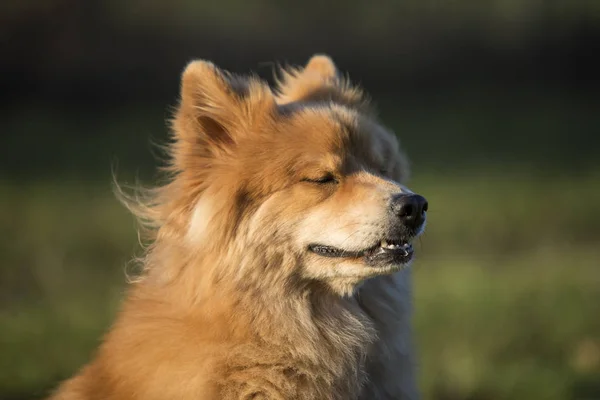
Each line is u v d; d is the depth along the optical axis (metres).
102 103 42.66
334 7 47.31
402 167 9.38
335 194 8.04
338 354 8.09
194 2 46.03
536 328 14.41
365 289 8.41
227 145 8.12
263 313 7.78
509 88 47.94
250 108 8.20
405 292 8.77
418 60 47.84
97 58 43.50
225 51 43.75
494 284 17.36
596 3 49.91
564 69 49.22
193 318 7.61
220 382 7.43
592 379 12.22
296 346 7.84
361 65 46.84
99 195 26.89
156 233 8.26
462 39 48.94
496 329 14.28
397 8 48.78
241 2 46.28
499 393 11.73
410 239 7.98
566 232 23.00
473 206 25.48
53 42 43.19
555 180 29.55
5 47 42.53
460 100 45.62
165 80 43.50
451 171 31.11
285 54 44.16
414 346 9.02
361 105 9.40
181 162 8.02
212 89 8.19
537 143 36.81
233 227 7.77
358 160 8.41
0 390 11.79
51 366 12.66
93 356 8.99
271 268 7.88
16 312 15.48
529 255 20.66
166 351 7.46
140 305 7.93
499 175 30.38
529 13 49.81
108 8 44.41
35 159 32.91
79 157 33.09
